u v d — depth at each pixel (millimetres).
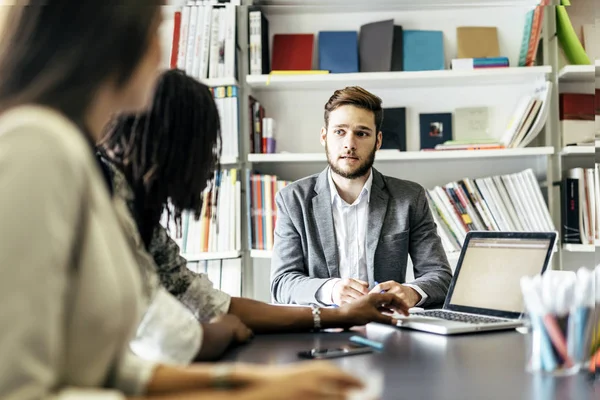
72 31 581
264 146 2770
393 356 1064
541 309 900
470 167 2914
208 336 1116
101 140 1149
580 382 845
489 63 2707
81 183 552
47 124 543
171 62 2697
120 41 605
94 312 571
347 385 618
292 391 606
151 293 1101
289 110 2961
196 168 1231
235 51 2707
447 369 947
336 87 2904
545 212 2672
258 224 2709
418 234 2262
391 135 2873
